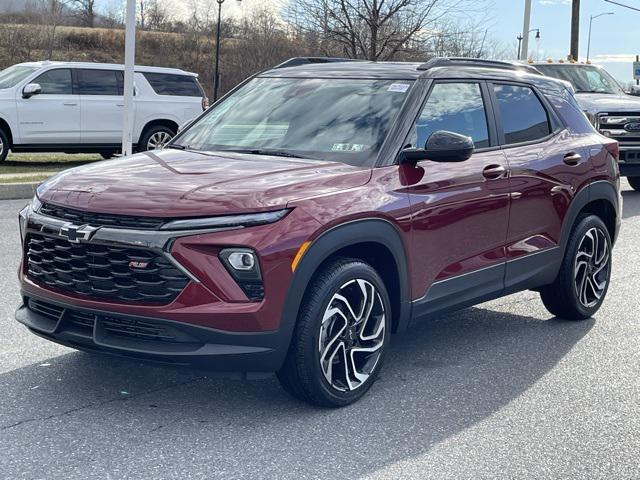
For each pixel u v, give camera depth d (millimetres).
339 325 4555
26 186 13203
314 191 4402
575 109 6625
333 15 22859
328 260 4527
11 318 6176
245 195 4191
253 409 4570
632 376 5348
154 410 4512
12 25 59062
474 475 3879
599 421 4586
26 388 4770
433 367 5422
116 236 4125
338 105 5324
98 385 4852
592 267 6617
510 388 5066
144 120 18000
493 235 5516
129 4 14734
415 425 4438
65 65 17094
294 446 4117
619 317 6789
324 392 4488
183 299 4070
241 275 4105
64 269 4371
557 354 5773
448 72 5551
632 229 11133
